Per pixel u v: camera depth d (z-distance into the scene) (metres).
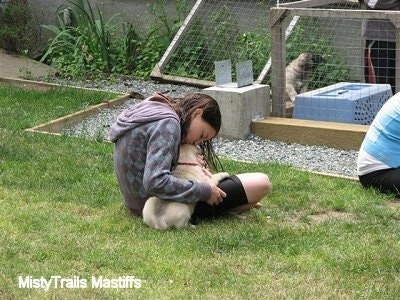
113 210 6.59
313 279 5.47
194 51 11.80
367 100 9.19
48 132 8.93
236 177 6.45
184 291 5.28
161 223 6.19
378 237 6.16
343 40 10.76
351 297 5.27
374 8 9.64
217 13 11.81
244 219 6.48
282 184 7.34
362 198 7.03
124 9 13.00
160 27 12.48
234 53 11.62
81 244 5.86
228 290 5.30
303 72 10.13
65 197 6.83
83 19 13.00
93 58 12.25
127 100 10.56
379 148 7.15
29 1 13.63
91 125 9.53
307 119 9.28
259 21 11.55
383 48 9.62
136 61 12.32
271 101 9.54
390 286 5.40
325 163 8.28
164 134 6.11
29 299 5.12
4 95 10.42
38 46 13.45
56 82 11.49
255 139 9.04
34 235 5.99
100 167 7.62
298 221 6.54
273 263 5.67
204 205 6.38
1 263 5.53
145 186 6.15
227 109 9.01
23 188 7.02
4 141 8.29
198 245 5.90
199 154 6.44
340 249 5.91
